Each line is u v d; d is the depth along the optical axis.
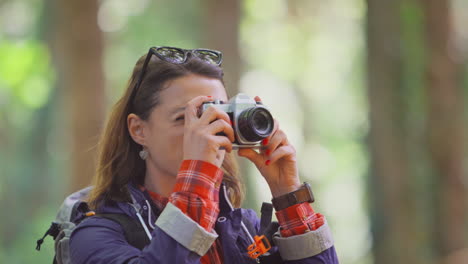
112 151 4.96
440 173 23.39
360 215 39.34
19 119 40.84
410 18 23.25
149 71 4.86
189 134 4.48
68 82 23.69
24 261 28.27
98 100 23.44
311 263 4.82
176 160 4.74
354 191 48.22
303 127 55.94
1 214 38.59
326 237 4.89
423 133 23.56
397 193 22.84
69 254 4.70
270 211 5.13
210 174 4.40
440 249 23.11
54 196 39.03
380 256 22.95
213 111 4.51
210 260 4.72
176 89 4.74
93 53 23.47
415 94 23.38
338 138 53.94
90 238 4.49
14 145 40.69
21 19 42.12
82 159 22.73
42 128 40.41
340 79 54.78
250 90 55.22
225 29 23.66
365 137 24.67
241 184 5.49
